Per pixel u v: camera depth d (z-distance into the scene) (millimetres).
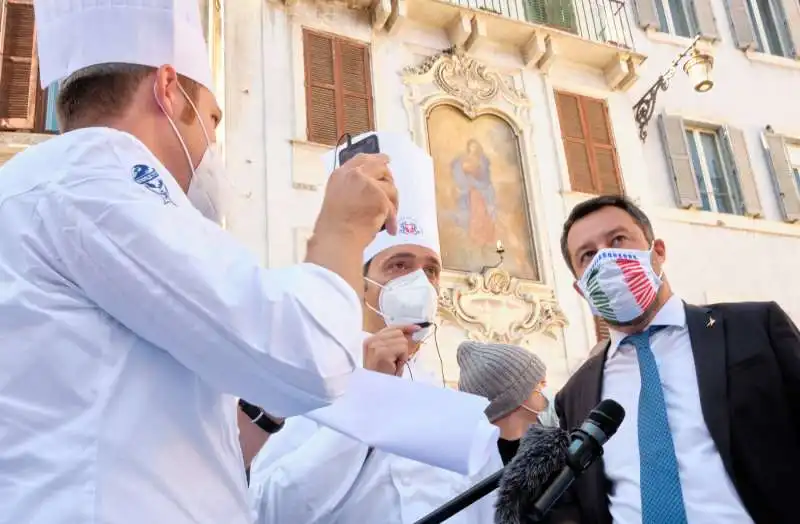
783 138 11984
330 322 1102
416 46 10094
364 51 9719
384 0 9719
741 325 2338
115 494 998
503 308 8805
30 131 7418
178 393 1125
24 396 1023
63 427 1015
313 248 1242
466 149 9680
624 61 11133
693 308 2520
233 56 8859
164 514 1030
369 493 2119
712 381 2260
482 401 1306
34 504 966
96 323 1076
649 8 12070
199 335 1047
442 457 1254
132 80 1329
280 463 2150
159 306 1040
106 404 1037
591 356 2818
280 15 9414
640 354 2496
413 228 2793
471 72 10156
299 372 1061
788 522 2021
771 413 2148
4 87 7523
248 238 8039
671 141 11195
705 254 10555
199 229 1111
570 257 2906
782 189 11508
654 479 2227
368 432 1304
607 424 1539
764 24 13227
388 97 9562
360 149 1811
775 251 10992
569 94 10852
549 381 8672
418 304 2488
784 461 2090
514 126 10094
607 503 2387
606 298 2584
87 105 1323
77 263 1062
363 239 1253
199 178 1390
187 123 1382
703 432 2248
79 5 1347
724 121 11781
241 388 1102
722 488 2133
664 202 10820
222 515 1117
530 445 1618
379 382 1353
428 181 2959
